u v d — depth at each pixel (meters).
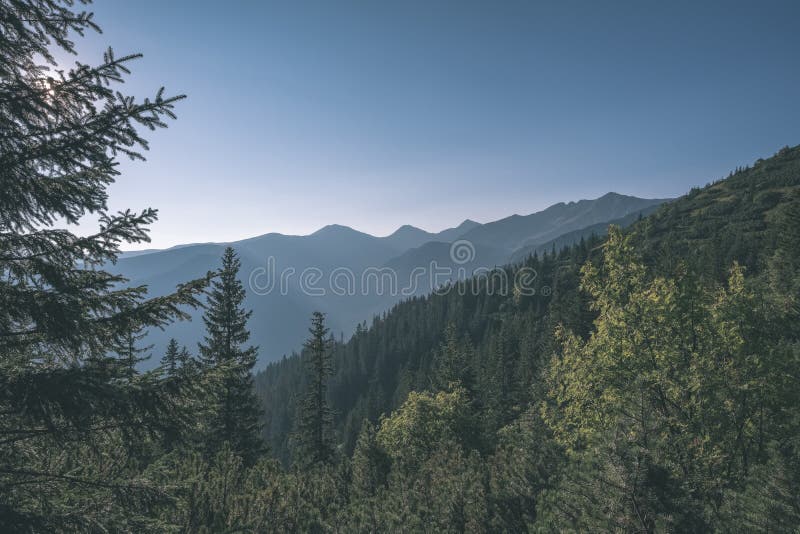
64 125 4.46
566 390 16.09
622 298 16.20
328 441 32.03
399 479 13.60
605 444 6.55
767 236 81.31
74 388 4.29
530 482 11.04
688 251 102.38
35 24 4.41
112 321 5.00
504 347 85.81
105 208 5.14
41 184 4.88
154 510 5.66
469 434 30.12
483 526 10.38
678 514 5.76
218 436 22.91
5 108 4.30
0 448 5.01
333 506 11.09
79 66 4.41
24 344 4.80
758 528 6.07
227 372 5.69
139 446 5.48
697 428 11.90
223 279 25.36
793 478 6.74
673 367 13.46
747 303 13.33
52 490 5.00
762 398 11.85
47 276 4.54
